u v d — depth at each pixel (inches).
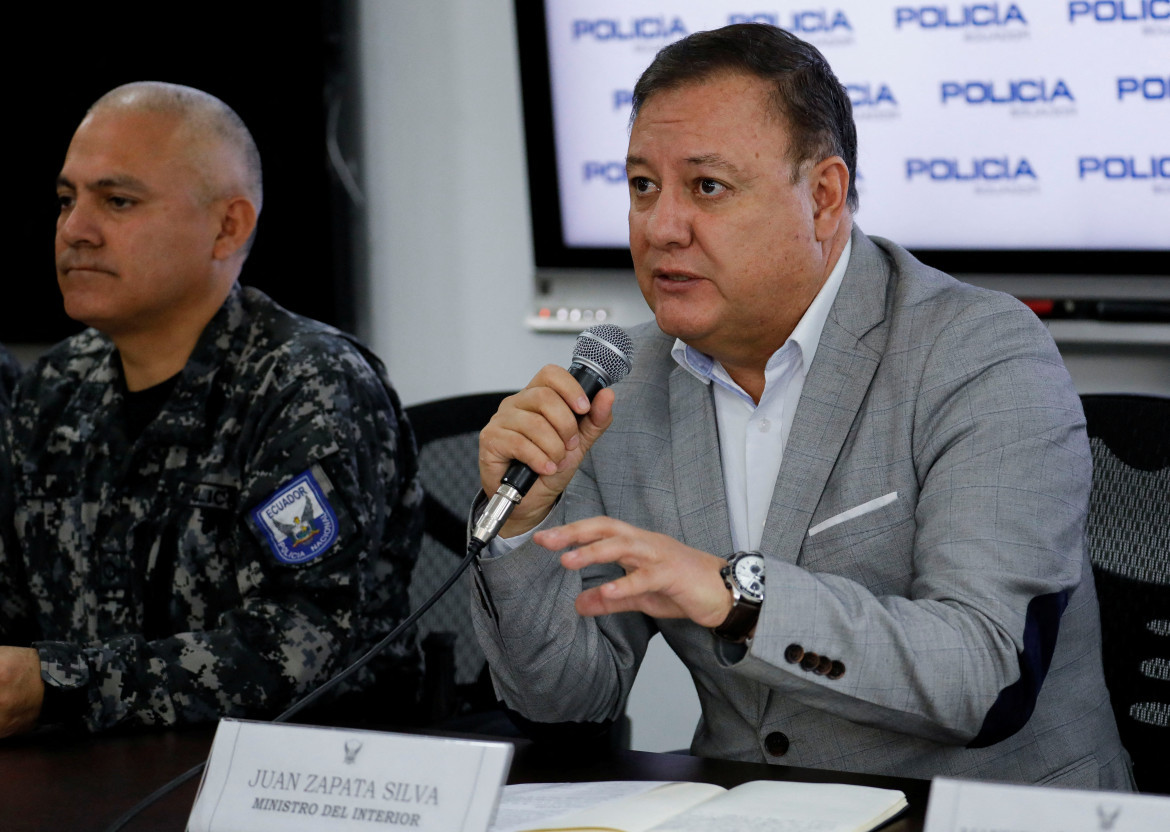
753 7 265.3
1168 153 243.6
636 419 150.9
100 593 176.2
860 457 136.3
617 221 279.3
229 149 186.9
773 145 131.9
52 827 102.6
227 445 174.1
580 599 110.8
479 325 301.9
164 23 303.1
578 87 276.7
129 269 177.5
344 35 305.3
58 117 313.7
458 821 86.1
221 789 92.6
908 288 144.5
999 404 129.8
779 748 135.6
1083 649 140.3
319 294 301.0
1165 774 148.2
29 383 193.9
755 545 144.0
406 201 305.1
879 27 256.8
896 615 114.7
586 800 101.6
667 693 287.9
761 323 138.3
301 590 162.1
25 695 136.3
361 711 161.3
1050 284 253.4
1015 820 80.7
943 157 256.5
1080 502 128.4
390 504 179.5
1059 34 246.7
